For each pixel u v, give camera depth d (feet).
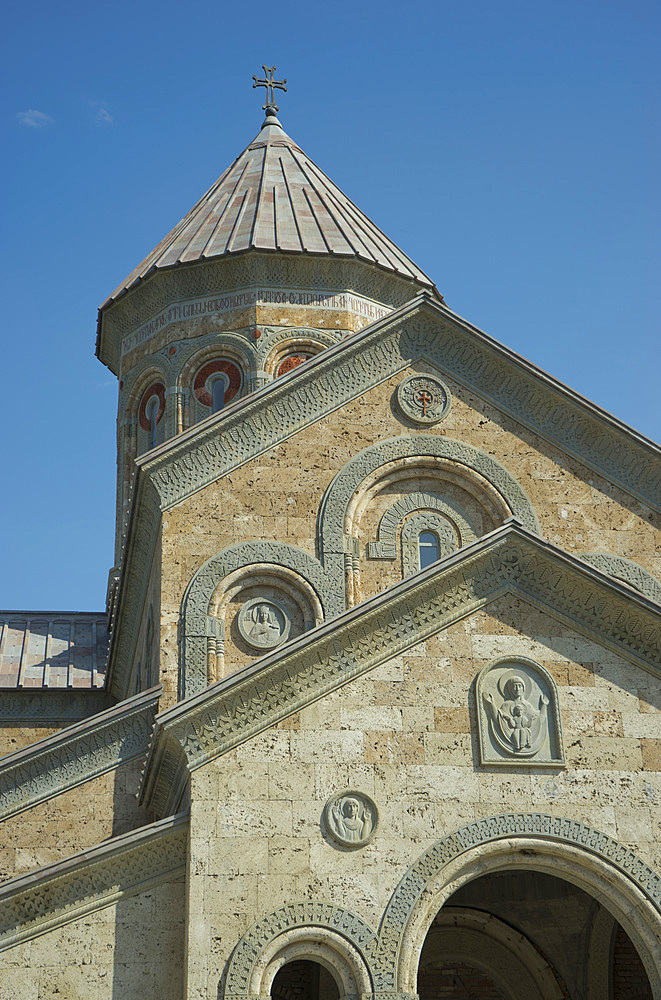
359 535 77.97
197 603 75.36
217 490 77.36
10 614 102.12
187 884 55.01
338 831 55.36
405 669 58.23
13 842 73.00
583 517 78.74
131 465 96.22
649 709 58.90
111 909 56.49
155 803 68.39
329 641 57.82
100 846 56.54
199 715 56.24
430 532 78.59
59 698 94.48
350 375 80.28
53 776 74.23
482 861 56.13
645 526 78.84
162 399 93.76
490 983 75.82
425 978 75.56
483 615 59.52
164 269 93.25
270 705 56.90
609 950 73.61
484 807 56.54
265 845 55.01
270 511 77.41
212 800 55.42
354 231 97.66
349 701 57.41
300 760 56.39
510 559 60.39
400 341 81.25
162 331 93.97
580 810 57.00
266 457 78.33
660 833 57.06
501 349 80.69
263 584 76.64
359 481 78.48
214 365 92.27
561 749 57.72
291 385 79.30
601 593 59.98
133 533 81.51
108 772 74.59
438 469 79.41
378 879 55.06
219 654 74.79
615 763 57.88
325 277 93.25
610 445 80.02
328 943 54.08
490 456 79.56
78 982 55.36
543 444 80.12
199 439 77.66
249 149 110.93
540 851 56.44
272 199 100.27
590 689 58.95
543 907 74.54
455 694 58.08
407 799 56.34
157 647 76.13
